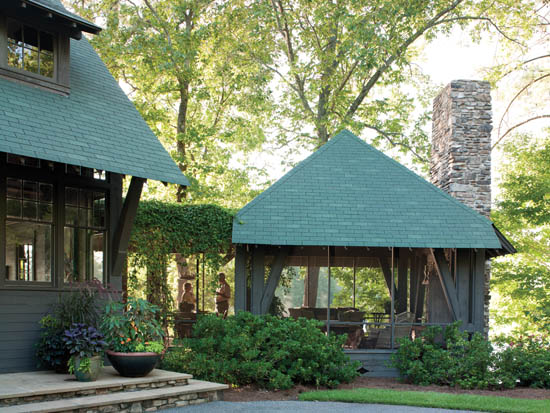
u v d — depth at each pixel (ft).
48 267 33.12
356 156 48.93
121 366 29.89
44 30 34.32
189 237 44.93
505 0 72.84
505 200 64.90
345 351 42.16
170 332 45.75
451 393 35.55
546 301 58.65
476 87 54.24
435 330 41.19
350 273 44.47
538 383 38.50
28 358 31.37
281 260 43.47
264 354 36.47
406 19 67.41
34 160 32.83
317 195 45.39
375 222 43.52
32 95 32.73
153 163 35.99
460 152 53.36
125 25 65.46
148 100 71.82
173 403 29.12
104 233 36.70
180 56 64.75
